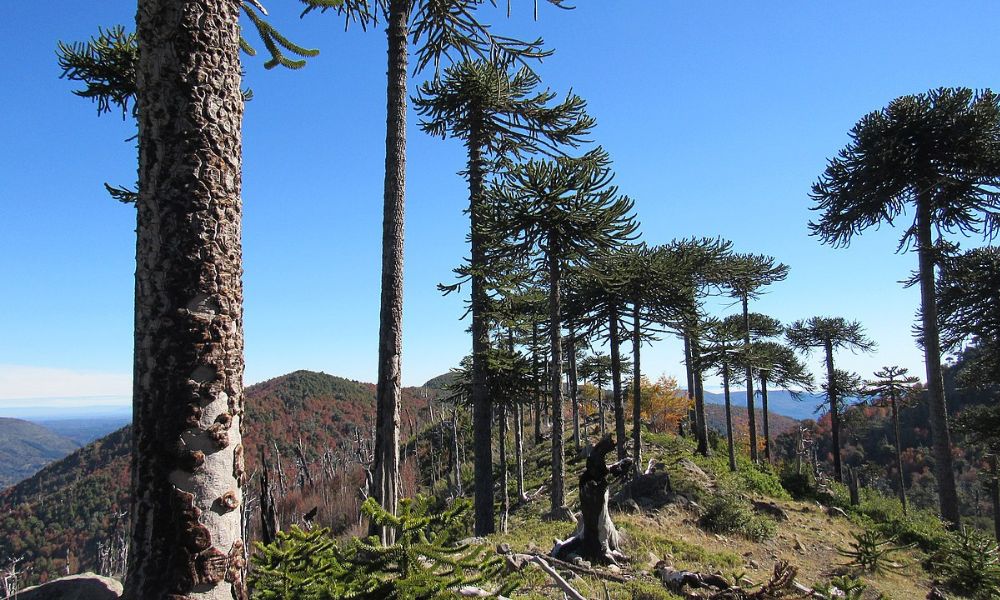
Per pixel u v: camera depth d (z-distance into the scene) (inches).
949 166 581.6
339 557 124.6
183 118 102.7
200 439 96.7
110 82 312.8
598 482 309.3
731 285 878.4
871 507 767.7
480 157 543.5
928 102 561.0
